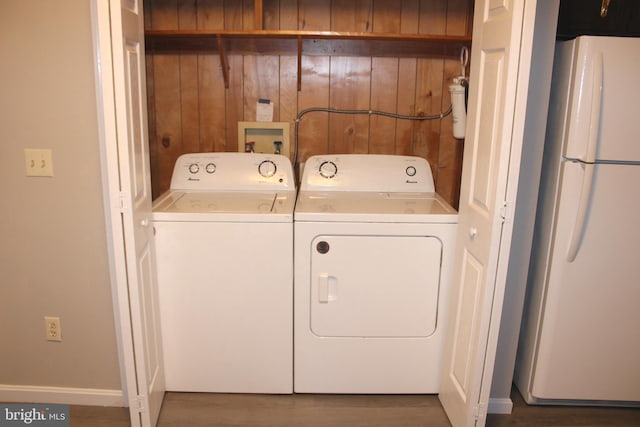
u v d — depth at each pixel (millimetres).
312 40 2543
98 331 2068
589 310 2004
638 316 2012
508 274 1994
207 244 1992
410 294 2088
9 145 1874
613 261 1951
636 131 1824
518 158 1563
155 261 1993
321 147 2715
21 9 1764
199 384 2176
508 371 2105
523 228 1952
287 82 2619
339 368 2170
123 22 1497
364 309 2096
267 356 2135
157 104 2637
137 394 1831
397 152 2727
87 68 1800
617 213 1898
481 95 1757
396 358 2166
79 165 1886
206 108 2645
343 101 2652
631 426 2096
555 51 1943
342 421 2084
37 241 1967
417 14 2543
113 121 1542
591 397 2119
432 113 2676
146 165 1826
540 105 1851
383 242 2023
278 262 2014
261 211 2008
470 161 1860
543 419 2123
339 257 2033
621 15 2037
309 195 2367
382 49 2580
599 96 1777
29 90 1825
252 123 2645
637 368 2076
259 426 2047
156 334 2020
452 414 2023
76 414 2092
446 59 2609
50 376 2129
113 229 1639
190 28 2537
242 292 2049
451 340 2051
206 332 2098
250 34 2348
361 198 2311
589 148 1812
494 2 1646
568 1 2014
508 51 1509
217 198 2262
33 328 2066
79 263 1987
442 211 2070
